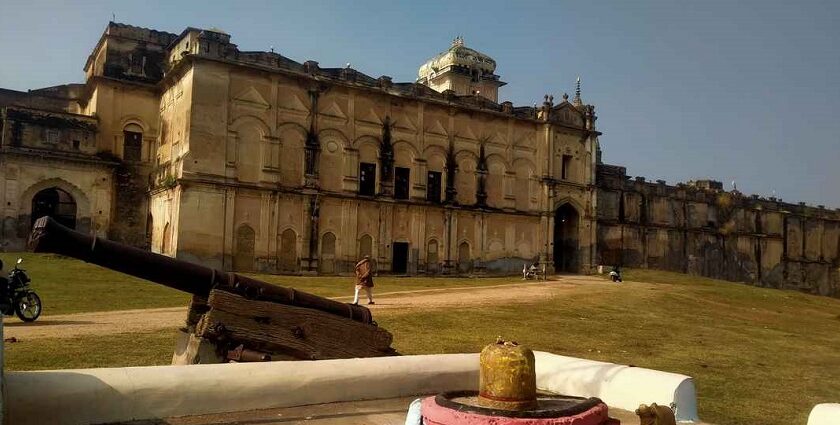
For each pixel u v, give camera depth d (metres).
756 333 21.73
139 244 38.94
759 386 11.70
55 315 16.89
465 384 7.55
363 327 8.63
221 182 34.28
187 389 5.96
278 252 36.12
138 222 39.12
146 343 12.31
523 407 3.71
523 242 46.09
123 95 39.25
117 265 7.63
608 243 52.91
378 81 40.72
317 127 38.03
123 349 11.59
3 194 34.56
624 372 6.89
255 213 35.62
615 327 19.62
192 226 33.38
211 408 6.05
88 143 37.44
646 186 56.31
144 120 39.81
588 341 16.36
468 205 43.69
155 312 18.12
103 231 37.31
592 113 50.06
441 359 7.59
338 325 8.48
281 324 8.15
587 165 49.62
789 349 18.16
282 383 6.42
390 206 40.34
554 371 7.48
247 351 7.78
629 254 54.22
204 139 34.06
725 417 8.95
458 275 42.34
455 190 43.19
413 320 17.59
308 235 37.03
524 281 38.62
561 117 48.59
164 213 35.88
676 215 58.12
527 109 47.59
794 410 9.67
